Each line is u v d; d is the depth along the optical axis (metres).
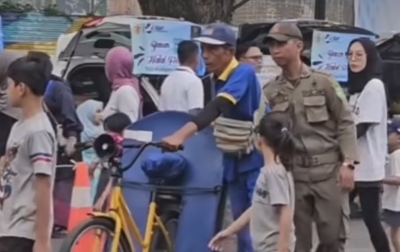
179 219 8.25
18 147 6.33
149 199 8.20
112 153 7.87
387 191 9.85
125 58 11.13
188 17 19.55
